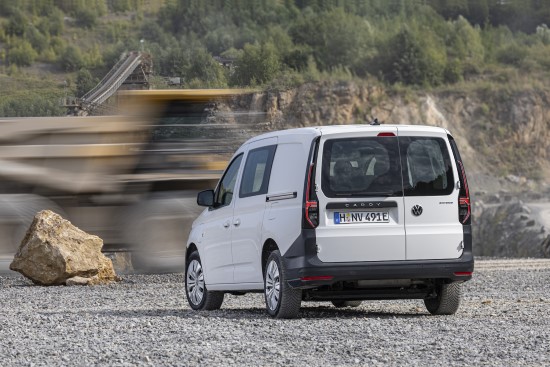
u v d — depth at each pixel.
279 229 30.69
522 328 27.92
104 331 28.39
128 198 62.34
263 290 32.62
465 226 30.67
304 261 29.78
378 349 23.80
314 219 29.86
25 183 61.00
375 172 30.27
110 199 62.03
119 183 62.25
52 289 48.38
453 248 30.50
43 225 52.69
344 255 29.88
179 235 62.59
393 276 30.06
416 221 30.31
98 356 23.28
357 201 30.03
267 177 32.09
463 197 30.73
